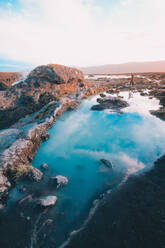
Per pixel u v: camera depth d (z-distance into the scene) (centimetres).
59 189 818
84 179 895
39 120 1748
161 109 1855
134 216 589
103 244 504
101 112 1909
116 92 3002
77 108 2130
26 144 1115
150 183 774
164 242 472
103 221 594
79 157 1113
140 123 1524
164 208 602
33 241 552
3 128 2072
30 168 930
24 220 637
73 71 3209
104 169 959
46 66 2917
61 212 675
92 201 732
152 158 1021
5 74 4416
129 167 957
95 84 3850
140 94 2766
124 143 1232
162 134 1307
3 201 728
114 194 740
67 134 1462
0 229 599
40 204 692
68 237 557
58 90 2655
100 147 1212
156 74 6094
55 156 1145
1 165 880
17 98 2455
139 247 473
